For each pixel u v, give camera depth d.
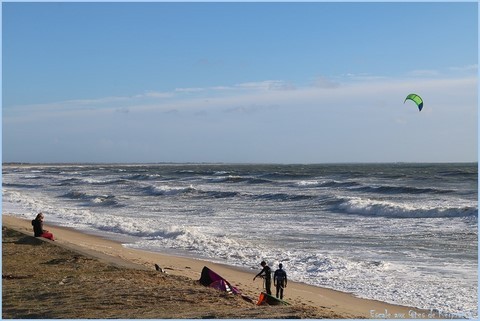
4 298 12.28
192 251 22.42
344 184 57.72
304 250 22.05
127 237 26.34
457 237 24.67
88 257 17.95
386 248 22.31
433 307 13.97
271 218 32.84
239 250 22.31
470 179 65.12
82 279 14.52
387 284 16.44
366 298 14.96
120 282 14.19
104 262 17.22
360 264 19.19
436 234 25.69
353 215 33.88
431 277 17.16
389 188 49.69
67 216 34.62
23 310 11.13
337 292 15.68
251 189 56.78
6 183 80.69
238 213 35.75
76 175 108.75
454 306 14.03
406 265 18.97
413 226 28.47
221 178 76.00
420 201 40.28
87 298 12.20
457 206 34.72
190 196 49.50
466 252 21.14
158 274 15.88
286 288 16.28
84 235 26.98
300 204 40.56
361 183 61.91
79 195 51.16
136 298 12.23
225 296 12.90
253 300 13.68
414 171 99.62
